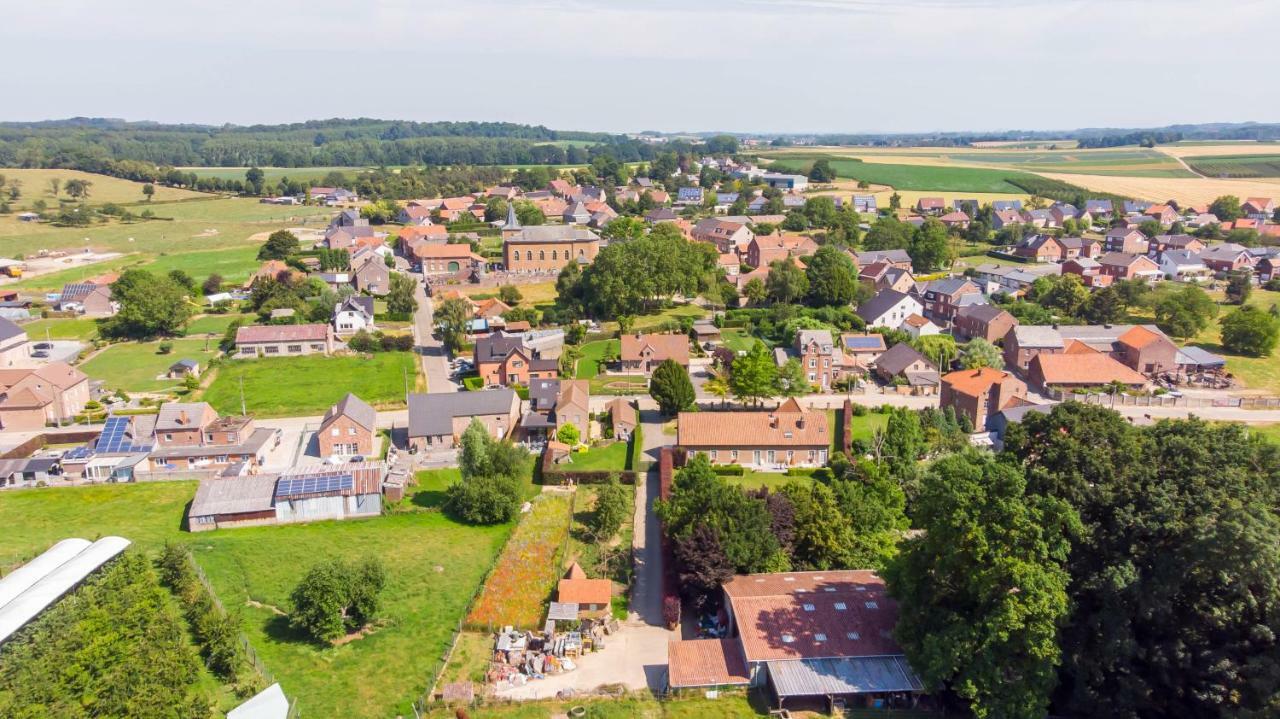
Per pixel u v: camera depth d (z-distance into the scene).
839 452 102.44
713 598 71.31
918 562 58.72
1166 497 54.81
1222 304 180.25
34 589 64.62
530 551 80.25
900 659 59.22
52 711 49.91
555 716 56.94
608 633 67.75
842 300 178.00
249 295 180.75
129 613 61.22
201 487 88.38
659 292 171.75
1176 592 52.41
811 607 64.31
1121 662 53.88
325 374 137.12
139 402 121.88
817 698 58.47
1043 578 51.72
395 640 64.81
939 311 178.75
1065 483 58.53
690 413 104.75
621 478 98.69
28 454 103.50
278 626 66.06
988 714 53.06
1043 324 158.25
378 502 89.62
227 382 132.12
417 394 112.06
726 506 74.12
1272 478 56.50
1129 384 132.25
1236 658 50.53
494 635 66.44
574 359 143.88
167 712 50.78
